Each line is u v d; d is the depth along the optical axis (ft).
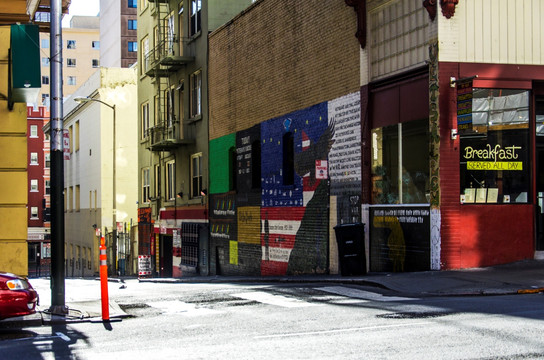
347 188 65.31
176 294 50.88
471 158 52.75
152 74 117.19
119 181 152.05
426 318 31.65
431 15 53.36
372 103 62.08
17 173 46.70
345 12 65.82
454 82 52.34
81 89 171.83
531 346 24.70
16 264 46.42
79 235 176.55
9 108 46.75
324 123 69.62
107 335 32.19
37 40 44.65
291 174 77.97
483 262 52.60
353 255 58.23
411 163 56.75
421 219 54.39
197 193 106.32
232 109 92.63
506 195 53.36
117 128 152.76
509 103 53.57
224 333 30.96
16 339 32.24
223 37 95.30
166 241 122.52
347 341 27.27
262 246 83.66
